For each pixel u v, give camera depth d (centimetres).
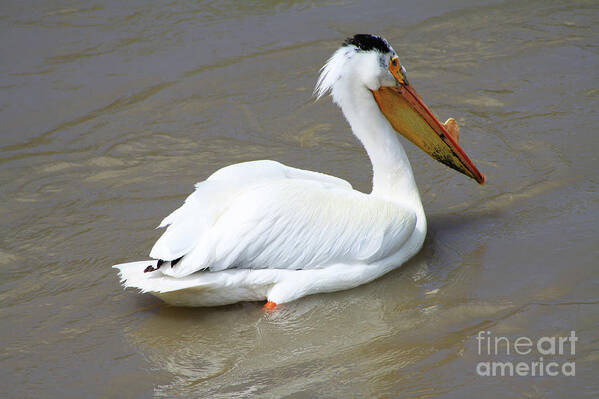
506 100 1599
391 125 1170
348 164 1412
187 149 1476
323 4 2072
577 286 1038
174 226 979
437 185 1334
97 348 960
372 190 1219
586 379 865
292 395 869
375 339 966
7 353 947
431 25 1944
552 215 1212
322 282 1034
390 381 887
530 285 1051
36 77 1723
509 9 2016
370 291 1063
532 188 1294
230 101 1648
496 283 1063
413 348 943
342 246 1035
